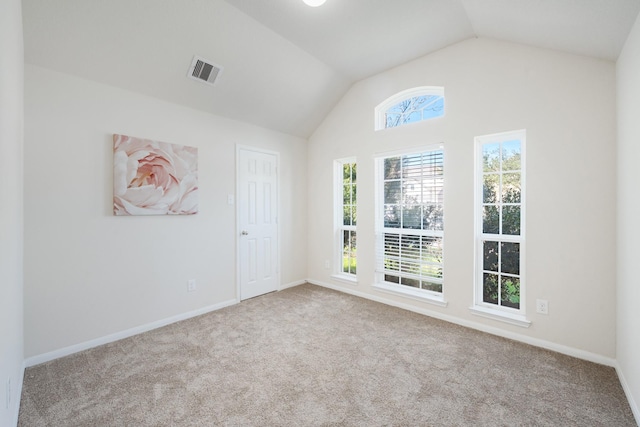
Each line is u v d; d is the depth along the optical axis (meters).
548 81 2.39
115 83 2.57
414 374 2.05
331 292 4.00
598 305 2.20
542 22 2.03
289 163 4.23
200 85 2.94
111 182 2.57
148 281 2.82
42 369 2.12
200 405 1.73
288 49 2.96
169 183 2.92
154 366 2.15
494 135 2.69
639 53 1.60
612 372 2.07
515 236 2.65
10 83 1.39
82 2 2.02
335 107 4.07
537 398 1.79
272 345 2.48
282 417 1.64
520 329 2.55
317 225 4.38
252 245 3.77
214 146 3.35
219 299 3.41
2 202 1.22
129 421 1.61
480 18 2.37
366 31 2.70
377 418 1.63
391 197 3.56
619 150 2.03
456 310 2.94
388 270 3.56
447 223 2.98
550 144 2.38
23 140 2.13
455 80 2.92
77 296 2.40
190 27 2.43
